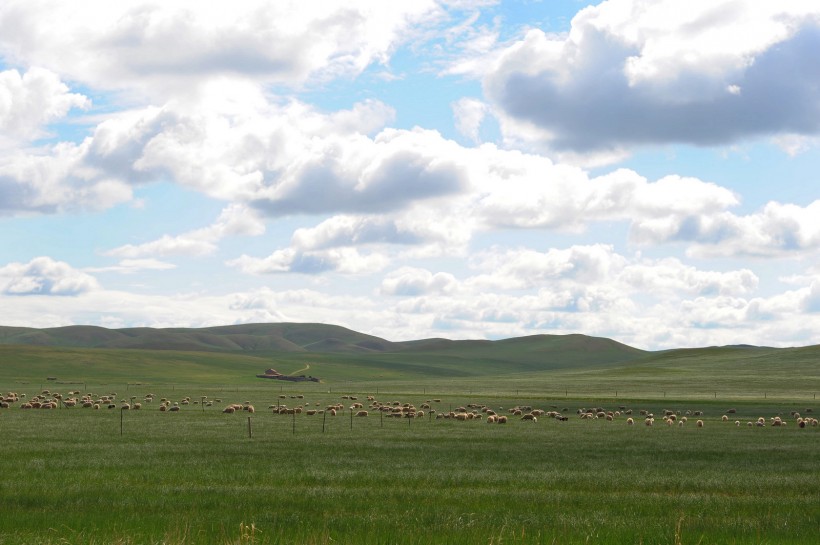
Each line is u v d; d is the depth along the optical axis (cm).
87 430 5506
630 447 4703
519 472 3312
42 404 8719
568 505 2430
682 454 4272
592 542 1762
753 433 6203
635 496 2652
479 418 8000
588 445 4794
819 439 5547
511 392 14700
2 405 8656
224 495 2527
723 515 2253
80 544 1680
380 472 3244
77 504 2294
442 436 5419
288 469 3306
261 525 1966
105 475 3008
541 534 1845
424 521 2059
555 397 12500
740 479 3161
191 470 3212
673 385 16475
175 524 1928
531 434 5750
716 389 15088
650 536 1848
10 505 2273
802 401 11362
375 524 1992
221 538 1770
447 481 2998
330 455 3956
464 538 1752
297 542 1700
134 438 4866
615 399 11775
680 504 2475
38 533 1798
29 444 4334
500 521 2077
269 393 14050
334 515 2167
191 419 7006
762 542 1773
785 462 3909
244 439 4909
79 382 19025
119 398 11462
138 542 1720
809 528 2005
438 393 14388
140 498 2434
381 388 17025
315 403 10925
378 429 6125
